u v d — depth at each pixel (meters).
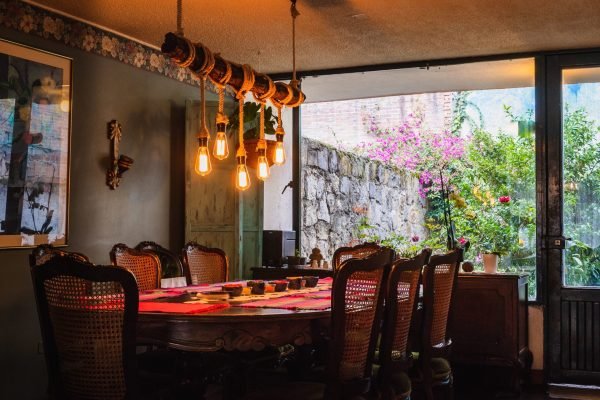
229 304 3.07
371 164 7.18
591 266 5.38
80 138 4.75
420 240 6.51
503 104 6.10
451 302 3.73
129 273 2.46
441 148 6.60
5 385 4.21
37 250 2.85
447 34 5.04
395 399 3.16
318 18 4.64
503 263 5.77
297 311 2.81
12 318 4.24
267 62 5.86
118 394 2.59
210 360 3.86
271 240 5.96
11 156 4.20
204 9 4.45
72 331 2.60
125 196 5.18
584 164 5.43
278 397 2.85
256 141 4.20
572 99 5.48
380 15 4.58
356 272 2.76
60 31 4.59
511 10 4.50
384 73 6.05
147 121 5.42
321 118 7.68
